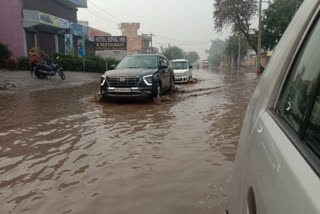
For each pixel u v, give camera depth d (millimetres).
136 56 10281
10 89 11867
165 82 10352
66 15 33500
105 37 33219
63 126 5582
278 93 1475
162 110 7266
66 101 8930
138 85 8445
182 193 2838
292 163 920
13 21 23203
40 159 3818
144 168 3477
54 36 29078
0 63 19391
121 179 3186
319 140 891
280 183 924
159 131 5160
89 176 3275
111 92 8562
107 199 2752
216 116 6391
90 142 4547
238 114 6578
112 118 6324
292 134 1093
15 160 3783
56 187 3020
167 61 11625
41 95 10461
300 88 1215
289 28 1666
